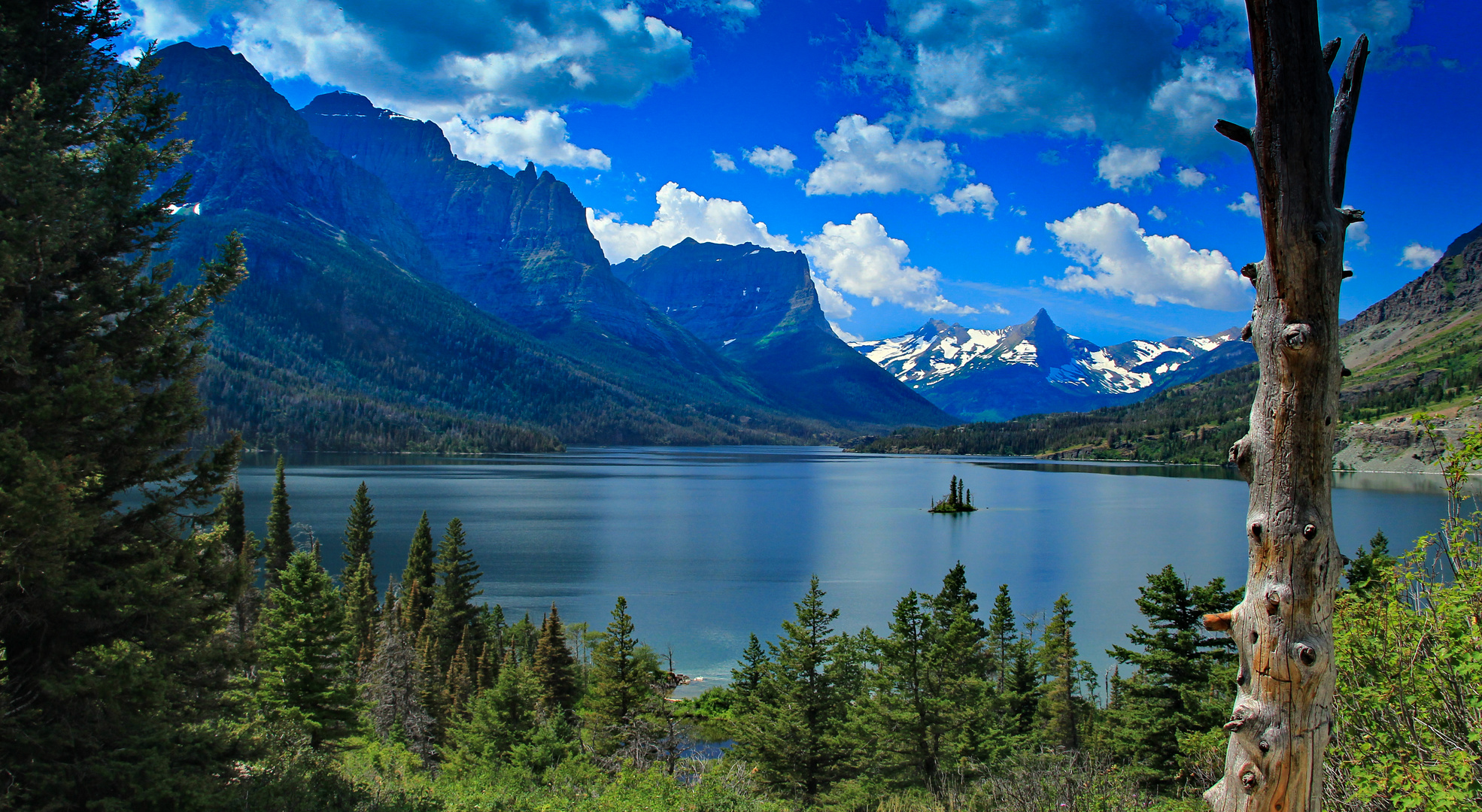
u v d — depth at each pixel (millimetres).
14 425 14008
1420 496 178500
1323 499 6156
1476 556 9633
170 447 16906
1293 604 6094
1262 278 6418
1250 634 6344
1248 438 6492
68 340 15734
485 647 58156
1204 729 27188
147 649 15711
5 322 13750
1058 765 16609
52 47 17000
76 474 15031
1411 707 9766
